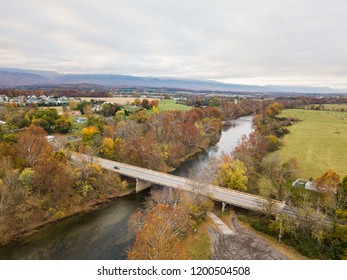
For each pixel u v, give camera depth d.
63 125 126.19
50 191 66.00
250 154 93.19
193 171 99.00
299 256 48.66
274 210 57.72
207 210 64.50
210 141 141.25
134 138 102.88
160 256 37.03
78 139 115.50
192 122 147.75
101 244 54.62
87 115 154.62
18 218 58.09
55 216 64.06
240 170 74.94
